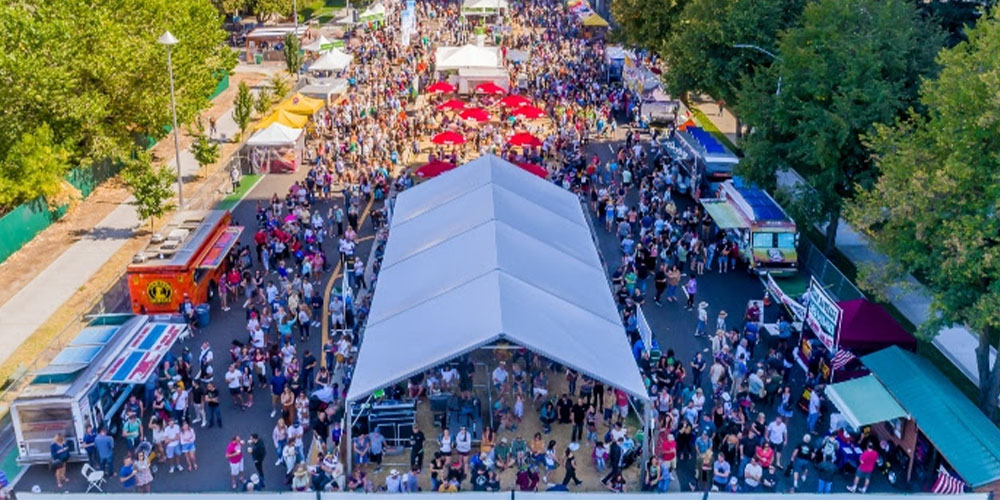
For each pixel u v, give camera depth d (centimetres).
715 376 2861
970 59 2800
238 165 5197
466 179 3919
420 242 3372
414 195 3994
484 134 5869
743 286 3844
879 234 3025
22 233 4197
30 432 2486
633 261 3791
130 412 2594
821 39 3888
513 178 3956
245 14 10869
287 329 3216
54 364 2652
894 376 2670
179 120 5034
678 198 4841
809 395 2822
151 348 2838
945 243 2605
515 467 2541
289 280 3791
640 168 5081
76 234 4359
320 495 2116
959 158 2688
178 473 2553
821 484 2469
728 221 4016
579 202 4166
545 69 7706
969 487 2253
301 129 5488
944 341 3416
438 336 2573
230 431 2766
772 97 4081
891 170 2972
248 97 5906
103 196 4897
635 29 6919
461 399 2741
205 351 2880
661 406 2709
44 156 4238
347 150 5544
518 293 2755
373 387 2420
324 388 2734
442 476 2420
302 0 9956
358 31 9781
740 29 5200
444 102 6800
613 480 2427
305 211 4356
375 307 2941
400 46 8825
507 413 2759
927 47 3966
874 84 3703
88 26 4628
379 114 6275
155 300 3375
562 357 2477
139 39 4897
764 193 4188
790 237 3875
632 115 6512
